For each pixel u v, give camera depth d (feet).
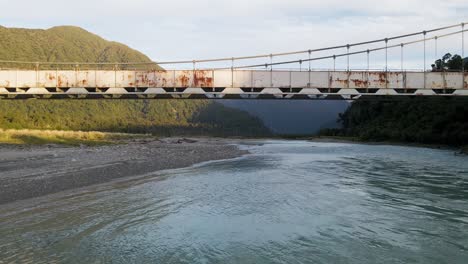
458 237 36.86
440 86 139.95
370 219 42.93
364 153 147.74
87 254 30.96
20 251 30.99
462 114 192.44
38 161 84.99
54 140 154.40
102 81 131.54
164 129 567.18
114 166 80.12
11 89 131.23
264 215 43.98
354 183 67.31
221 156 122.31
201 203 49.29
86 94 134.92
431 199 53.83
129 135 312.09
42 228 36.86
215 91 137.08
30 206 44.78
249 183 65.31
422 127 220.23
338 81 137.39
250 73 134.51
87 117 566.36
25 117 320.70
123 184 61.16
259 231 38.04
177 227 38.83
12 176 62.95
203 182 65.36
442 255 32.17
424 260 31.04
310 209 47.16
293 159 115.75
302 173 80.18
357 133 326.65
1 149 114.93
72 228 37.24
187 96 142.41
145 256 30.96
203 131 615.57
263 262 30.27
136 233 36.55
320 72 136.87
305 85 136.36
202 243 34.30
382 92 138.21
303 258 31.19
